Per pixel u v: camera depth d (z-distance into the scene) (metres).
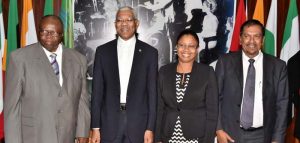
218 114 2.71
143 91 2.78
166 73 2.79
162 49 3.89
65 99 2.50
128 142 2.77
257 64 2.76
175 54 3.88
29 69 2.43
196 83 2.70
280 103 2.75
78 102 2.65
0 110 3.45
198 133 2.69
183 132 2.69
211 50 3.92
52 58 2.52
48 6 3.70
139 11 3.86
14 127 2.40
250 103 2.68
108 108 2.76
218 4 3.90
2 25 3.56
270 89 2.70
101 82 2.79
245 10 3.86
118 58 2.82
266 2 3.88
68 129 2.53
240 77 2.71
